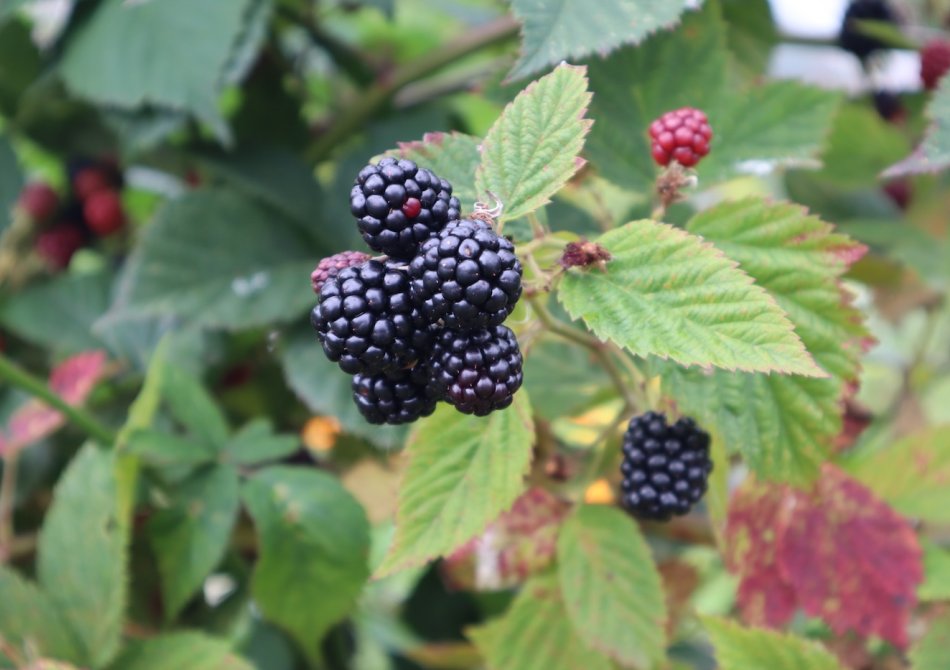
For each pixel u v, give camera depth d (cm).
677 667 39
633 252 32
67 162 52
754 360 30
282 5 50
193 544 42
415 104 52
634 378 36
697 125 35
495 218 31
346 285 30
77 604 40
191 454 42
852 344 35
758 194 35
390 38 64
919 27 56
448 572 41
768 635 36
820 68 66
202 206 45
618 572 37
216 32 43
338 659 49
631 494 35
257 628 48
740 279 31
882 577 38
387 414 32
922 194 51
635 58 40
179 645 40
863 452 47
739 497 39
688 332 31
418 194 31
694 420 35
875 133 48
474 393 30
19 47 48
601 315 31
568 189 43
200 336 48
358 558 42
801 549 38
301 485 42
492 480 34
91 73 44
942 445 40
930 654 37
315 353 44
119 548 40
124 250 54
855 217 50
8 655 39
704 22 40
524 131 32
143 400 42
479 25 57
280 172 46
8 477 45
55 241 52
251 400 50
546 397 41
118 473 41
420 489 34
